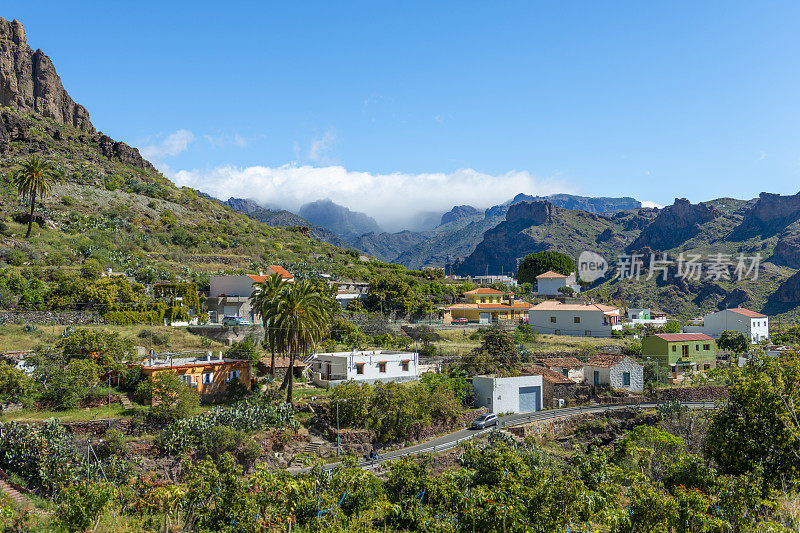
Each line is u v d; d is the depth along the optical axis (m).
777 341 104.00
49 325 68.69
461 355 79.88
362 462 48.59
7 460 39.69
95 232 110.19
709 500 26.75
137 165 184.62
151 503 30.89
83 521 27.05
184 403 49.31
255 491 30.36
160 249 117.00
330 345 76.88
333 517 28.89
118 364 53.78
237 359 63.41
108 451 42.22
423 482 32.72
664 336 84.69
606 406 69.88
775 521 25.67
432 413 59.31
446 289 139.88
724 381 77.81
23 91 187.62
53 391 49.38
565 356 85.19
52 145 158.75
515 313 123.44
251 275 96.44
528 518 27.14
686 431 56.09
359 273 140.75
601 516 26.42
